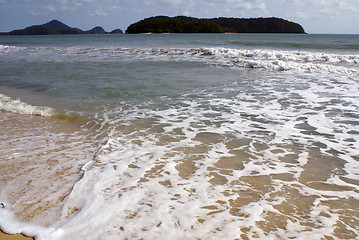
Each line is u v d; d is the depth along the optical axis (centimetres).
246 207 257
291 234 221
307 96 694
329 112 563
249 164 346
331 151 384
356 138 428
